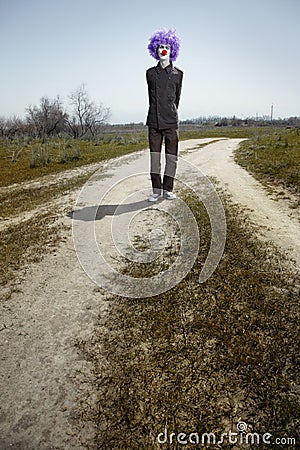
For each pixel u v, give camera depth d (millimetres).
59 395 2354
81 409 2250
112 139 24094
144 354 2686
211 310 3135
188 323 2990
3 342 2832
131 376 2484
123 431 2105
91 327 3008
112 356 2678
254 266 3795
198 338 2814
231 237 4523
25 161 14359
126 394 2336
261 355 2602
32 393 2371
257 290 3357
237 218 5273
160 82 5414
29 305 3318
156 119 5633
